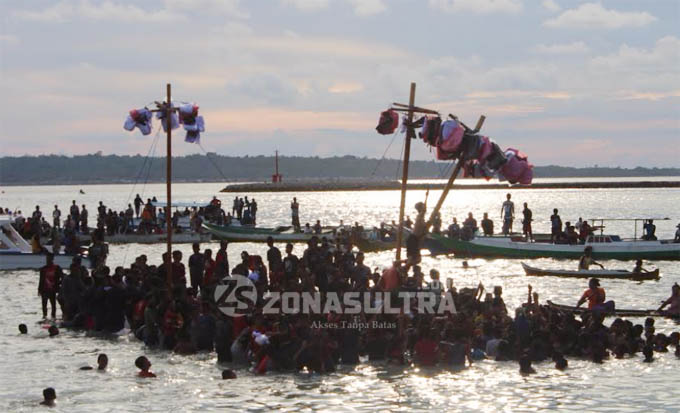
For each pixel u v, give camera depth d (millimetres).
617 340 29094
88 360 28344
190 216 87562
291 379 25594
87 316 34312
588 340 28734
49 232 73312
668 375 26016
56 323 35688
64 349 30172
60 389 24500
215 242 77812
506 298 42281
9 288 46781
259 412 22156
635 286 46344
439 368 26953
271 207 181125
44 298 36812
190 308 30484
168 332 30125
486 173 26547
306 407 22531
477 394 23844
